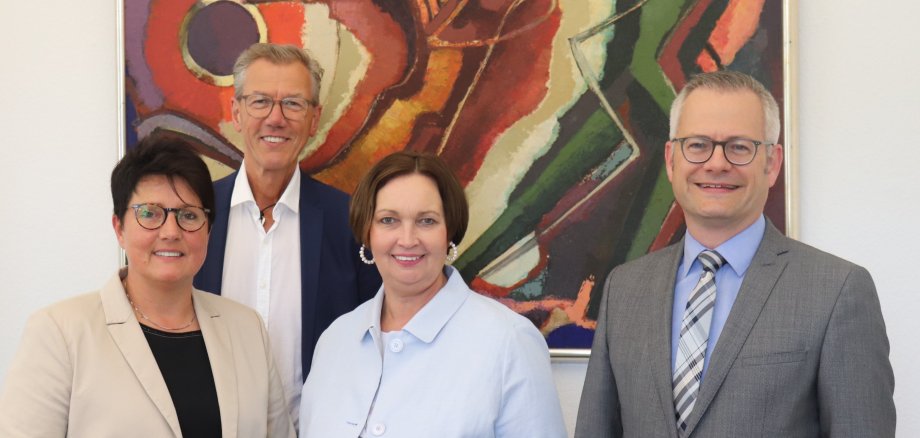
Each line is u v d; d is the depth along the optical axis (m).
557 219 2.16
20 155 2.23
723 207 1.54
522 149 2.16
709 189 1.55
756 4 2.09
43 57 2.22
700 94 1.58
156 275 1.62
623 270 1.75
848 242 2.13
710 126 1.54
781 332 1.45
